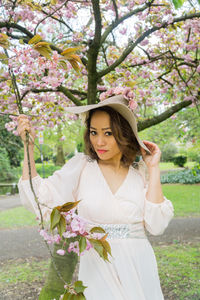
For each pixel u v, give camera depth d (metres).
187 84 3.87
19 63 1.69
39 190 1.40
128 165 1.65
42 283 3.98
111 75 3.24
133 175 1.62
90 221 1.49
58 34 3.35
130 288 1.35
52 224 1.02
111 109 1.52
